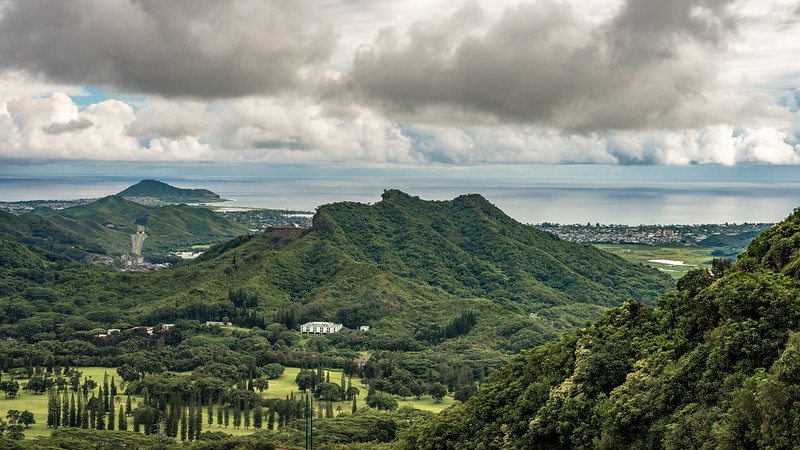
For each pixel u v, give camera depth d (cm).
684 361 8412
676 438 7325
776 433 6456
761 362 7675
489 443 10112
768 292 8094
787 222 10425
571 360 10375
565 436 9131
